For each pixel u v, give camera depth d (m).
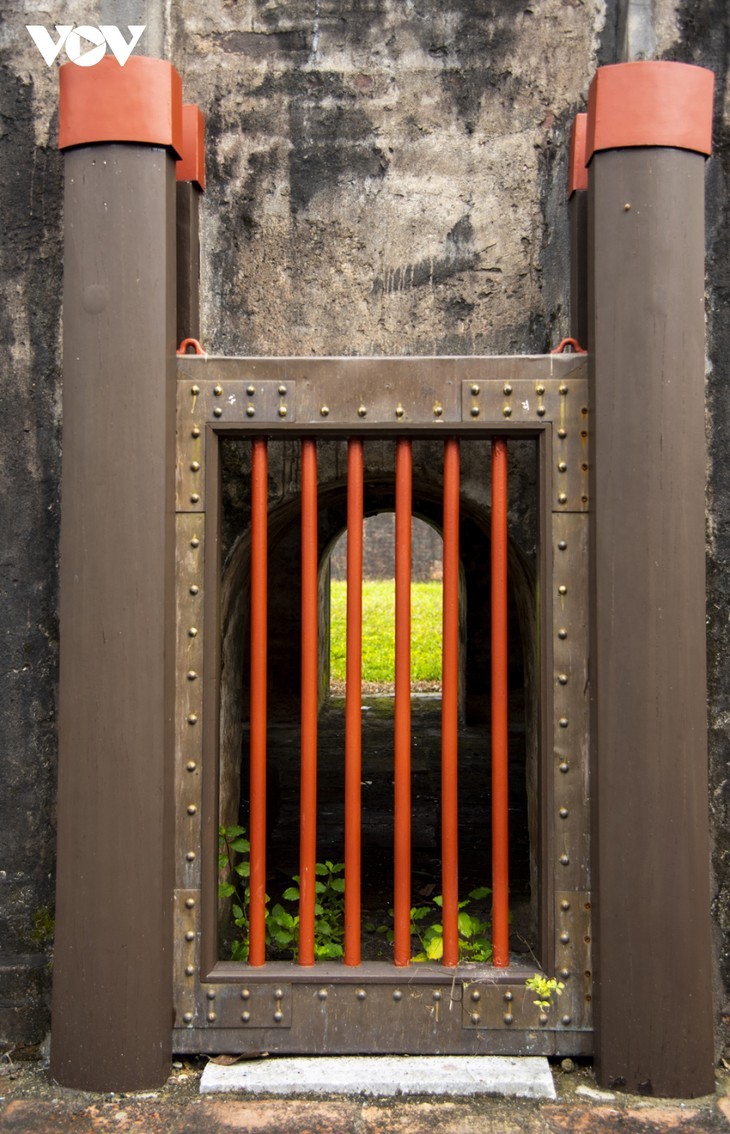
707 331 3.25
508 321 3.37
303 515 3.05
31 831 3.24
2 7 3.33
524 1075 2.84
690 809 2.83
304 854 3.01
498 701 3.00
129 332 2.83
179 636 2.99
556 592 2.98
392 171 3.38
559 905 2.95
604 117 2.83
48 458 3.27
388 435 3.02
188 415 3.00
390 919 4.09
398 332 3.38
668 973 2.81
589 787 2.96
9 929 3.22
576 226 3.15
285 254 3.39
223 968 2.98
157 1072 2.85
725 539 3.23
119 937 2.82
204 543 2.99
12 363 3.28
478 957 3.17
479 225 3.38
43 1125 2.68
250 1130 2.64
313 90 3.39
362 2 3.39
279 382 2.99
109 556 2.83
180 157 3.00
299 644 9.90
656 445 2.82
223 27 3.40
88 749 2.83
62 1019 2.86
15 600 3.26
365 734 8.91
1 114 3.31
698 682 2.86
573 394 2.98
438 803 6.37
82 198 2.84
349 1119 2.70
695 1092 2.83
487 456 3.34
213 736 2.98
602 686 2.85
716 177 3.26
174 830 2.96
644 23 3.27
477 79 3.38
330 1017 2.94
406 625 3.01
